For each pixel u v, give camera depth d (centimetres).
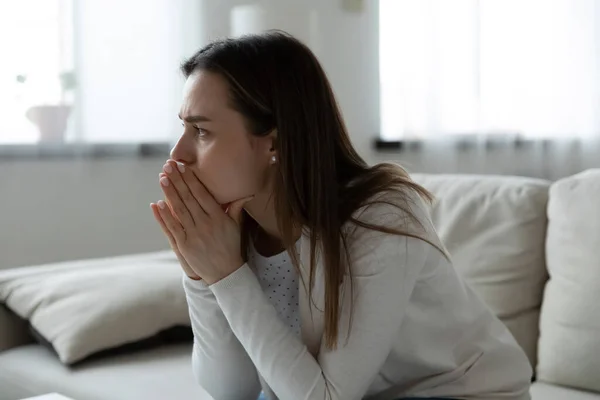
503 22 373
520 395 137
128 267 221
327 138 126
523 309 191
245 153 125
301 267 129
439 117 359
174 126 294
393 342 127
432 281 130
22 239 272
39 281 213
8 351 209
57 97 271
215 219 128
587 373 172
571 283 179
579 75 379
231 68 123
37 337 202
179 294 211
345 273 124
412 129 361
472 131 367
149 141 291
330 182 125
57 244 280
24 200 272
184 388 172
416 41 357
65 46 271
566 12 379
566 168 381
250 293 127
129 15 283
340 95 362
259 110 124
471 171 371
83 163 282
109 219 291
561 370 176
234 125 124
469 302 137
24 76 265
